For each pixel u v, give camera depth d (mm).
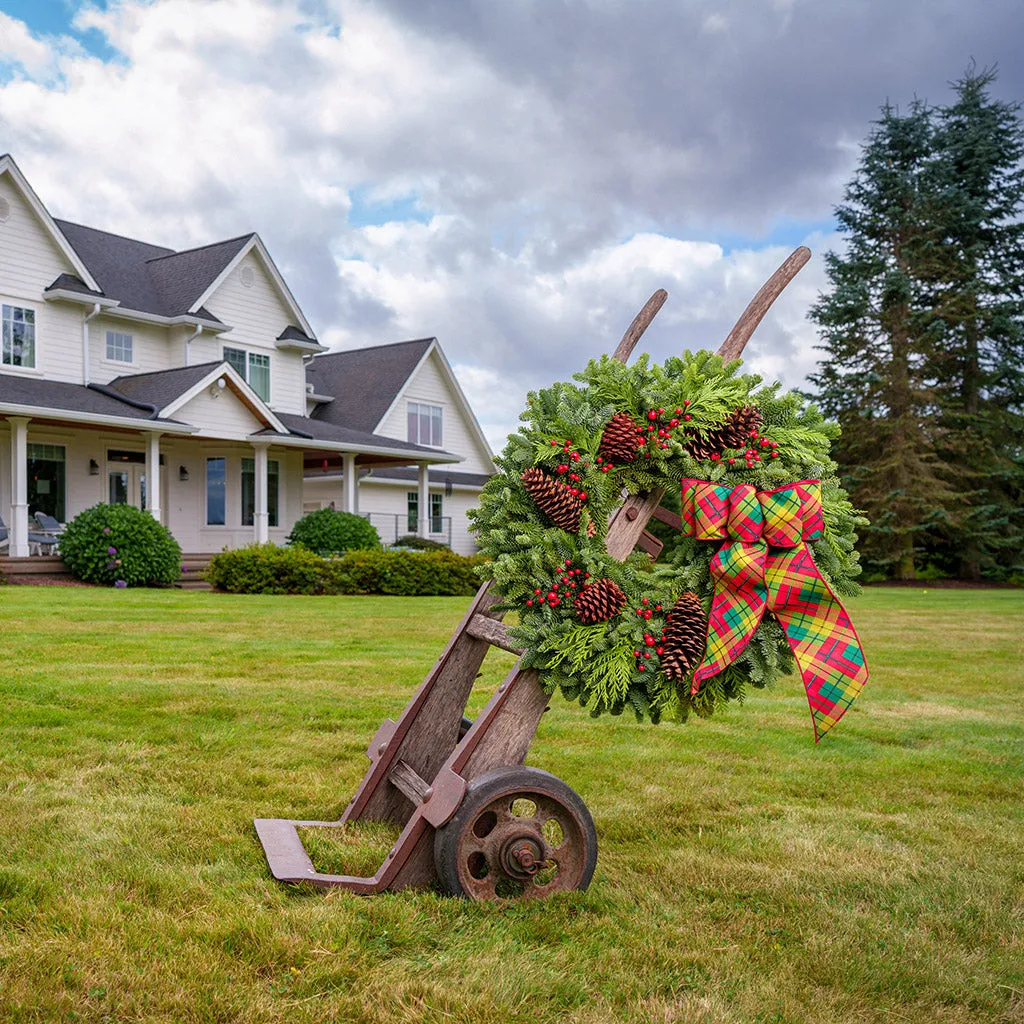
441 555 18328
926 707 6746
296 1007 2217
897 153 34625
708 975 2516
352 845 3369
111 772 4273
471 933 2650
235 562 16594
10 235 19250
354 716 5719
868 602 18984
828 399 33188
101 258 22656
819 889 3199
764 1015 2305
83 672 6930
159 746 4824
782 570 2814
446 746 3584
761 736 5594
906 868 3414
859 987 2479
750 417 2980
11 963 2369
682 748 5246
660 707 2930
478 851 2857
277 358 24891
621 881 3189
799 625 2830
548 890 2924
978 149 34094
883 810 4160
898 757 5133
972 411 33656
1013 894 3186
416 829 2930
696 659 2809
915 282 33031
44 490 20016
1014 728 5965
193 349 22547
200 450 22703
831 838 3738
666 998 2373
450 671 3574
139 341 21969
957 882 3281
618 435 2961
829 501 3002
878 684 7805
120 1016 2158
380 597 16359
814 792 4410
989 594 23875
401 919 2711
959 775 4766
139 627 10039
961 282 34000
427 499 26266
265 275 24453
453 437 31906
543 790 2850
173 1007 2199
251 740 5023
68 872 3029
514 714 2969
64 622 10227
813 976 2541
